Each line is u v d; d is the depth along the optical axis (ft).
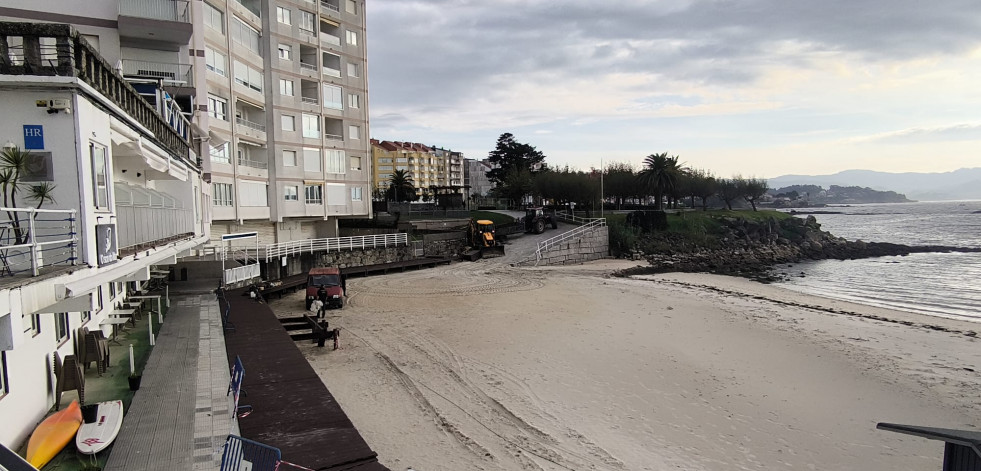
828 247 228.84
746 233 226.58
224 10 120.98
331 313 84.69
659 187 235.40
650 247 185.88
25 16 78.23
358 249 136.56
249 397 36.94
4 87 27.40
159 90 61.93
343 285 92.27
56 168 28.19
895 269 173.27
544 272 137.90
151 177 62.44
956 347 71.51
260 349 48.98
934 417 48.98
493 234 156.76
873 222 485.15
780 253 207.00
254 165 137.39
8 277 22.48
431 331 73.36
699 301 102.01
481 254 150.92
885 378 58.80
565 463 37.11
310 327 69.87
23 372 29.09
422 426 42.32
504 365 58.70
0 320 19.89
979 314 99.04
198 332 55.36
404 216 224.12
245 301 73.97
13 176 27.02
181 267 88.28
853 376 59.21
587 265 155.33
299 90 146.30
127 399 36.06
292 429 31.96
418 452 37.78
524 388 51.88
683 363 61.57
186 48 91.04
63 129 28.30
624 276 142.82
